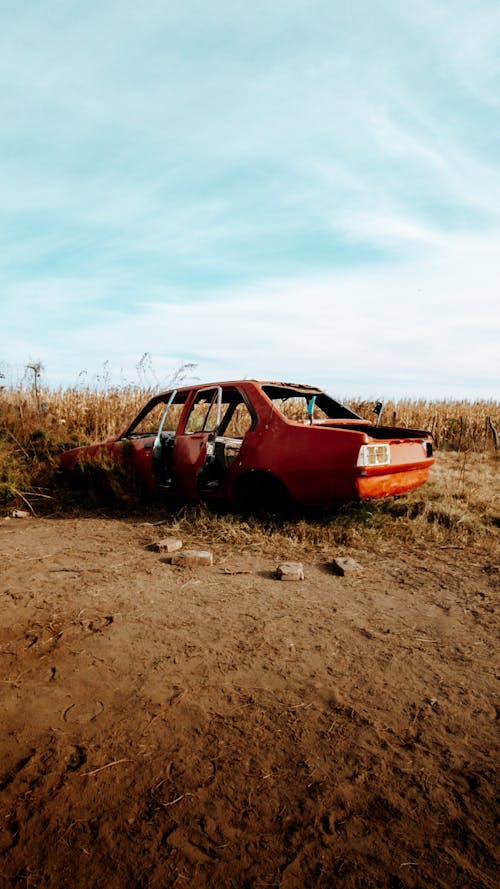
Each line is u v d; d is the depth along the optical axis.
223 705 2.11
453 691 2.26
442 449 13.62
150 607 3.14
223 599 3.29
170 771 1.72
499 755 1.84
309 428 4.92
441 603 3.29
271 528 5.00
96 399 12.23
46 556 4.22
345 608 3.18
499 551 4.43
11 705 2.09
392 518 5.46
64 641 2.67
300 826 1.50
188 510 5.83
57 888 1.29
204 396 6.15
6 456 7.43
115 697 2.16
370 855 1.41
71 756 1.78
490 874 1.35
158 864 1.36
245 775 1.71
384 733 1.95
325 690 2.25
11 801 1.57
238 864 1.37
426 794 1.64
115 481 6.09
